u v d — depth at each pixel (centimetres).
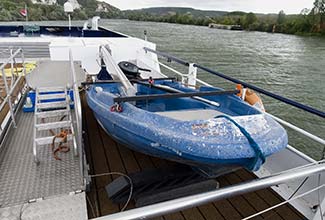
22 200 196
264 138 188
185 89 304
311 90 1452
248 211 214
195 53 2391
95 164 262
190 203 90
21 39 645
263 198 230
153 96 225
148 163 266
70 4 1011
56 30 1010
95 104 264
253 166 185
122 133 223
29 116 354
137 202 206
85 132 325
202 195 93
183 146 182
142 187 218
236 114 249
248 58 2345
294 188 242
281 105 1234
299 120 1095
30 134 304
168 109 296
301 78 1694
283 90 1441
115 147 295
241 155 179
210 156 179
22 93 416
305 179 230
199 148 180
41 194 203
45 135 303
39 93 352
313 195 223
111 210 205
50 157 254
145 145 206
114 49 559
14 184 214
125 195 212
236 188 98
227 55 2422
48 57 638
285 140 198
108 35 874
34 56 628
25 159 252
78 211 188
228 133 188
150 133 195
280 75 1764
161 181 222
